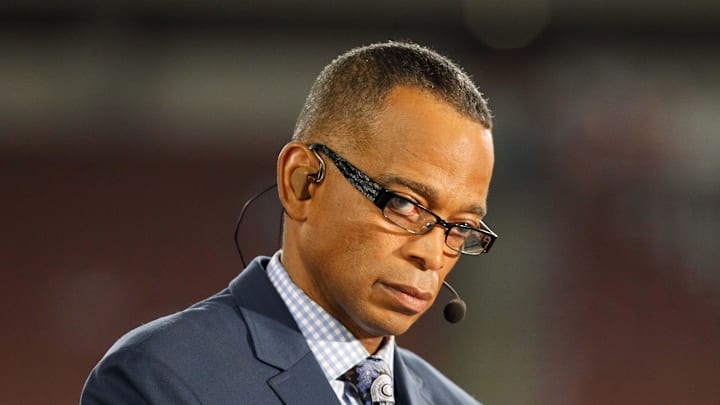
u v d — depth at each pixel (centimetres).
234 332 389
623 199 1678
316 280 391
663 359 1683
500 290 1595
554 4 1598
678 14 1617
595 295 1650
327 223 377
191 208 1756
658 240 1686
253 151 1728
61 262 1745
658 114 1681
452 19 1603
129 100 1692
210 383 370
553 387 1585
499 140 1659
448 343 1564
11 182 1734
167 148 1741
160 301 1745
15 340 1711
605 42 1678
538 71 1678
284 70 1683
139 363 370
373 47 402
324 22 1625
